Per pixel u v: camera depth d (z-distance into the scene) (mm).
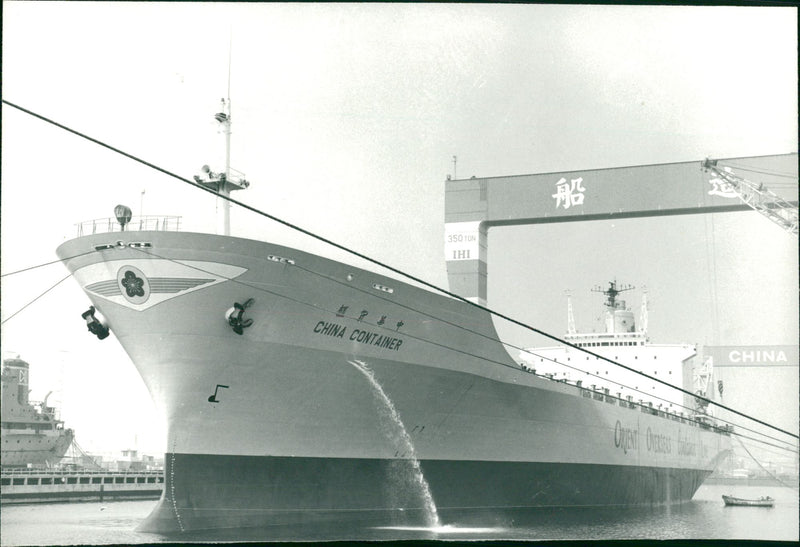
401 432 19672
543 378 23344
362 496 19172
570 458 24781
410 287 19047
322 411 18297
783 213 24109
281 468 17953
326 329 17750
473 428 21250
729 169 24375
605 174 25047
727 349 27719
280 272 16875
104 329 18406
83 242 17031
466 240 24984
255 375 17328
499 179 24594
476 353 20828
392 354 18906
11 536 20547
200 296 16641
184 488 17469
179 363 17062
